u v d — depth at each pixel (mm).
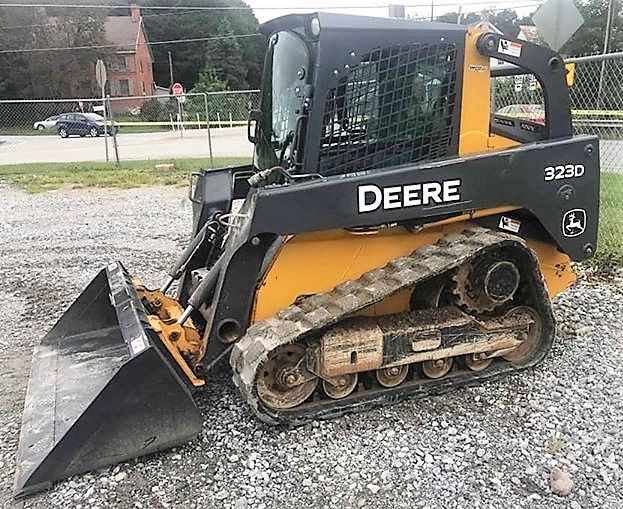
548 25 6441
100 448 3314
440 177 3809
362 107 3785
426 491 3182
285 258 3756
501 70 4742
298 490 3213
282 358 3717
